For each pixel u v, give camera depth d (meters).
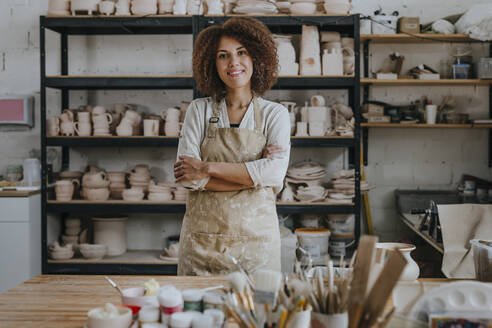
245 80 1.87
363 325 0.82
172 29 3.79
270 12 3.40
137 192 3.52
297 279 0.99
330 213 3.40
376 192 3.95
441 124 3.56
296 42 3.88
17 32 4.00
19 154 4.01
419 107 3.85
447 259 2.31
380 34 3.55
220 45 1.85
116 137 3.48
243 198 1.79
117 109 3.71
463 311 0.94
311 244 3.24
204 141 1.91
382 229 3.95
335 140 3.39
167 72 3.98
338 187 3.45
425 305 0.96
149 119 3.57
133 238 4.02
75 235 3.78
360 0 3.91
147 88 3.95
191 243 1.81
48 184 3.72
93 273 3.59
